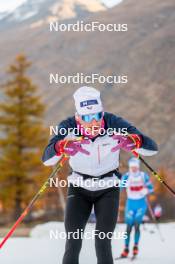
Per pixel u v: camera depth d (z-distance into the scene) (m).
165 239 23.81
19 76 71.25
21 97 71.06
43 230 29.06
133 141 9.61
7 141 69.19
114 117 9.81
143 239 23.92
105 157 9.70
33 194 68.50
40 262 16.72
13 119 70.31
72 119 9.80
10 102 71.12
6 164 68.75
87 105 9.47
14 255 18.47
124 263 16.56
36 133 69.94
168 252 19.30
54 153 9.58
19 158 68.56
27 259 17.45
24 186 68.81
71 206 9.72
